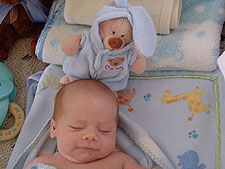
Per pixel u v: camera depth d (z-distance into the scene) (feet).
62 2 5.26
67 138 3.71
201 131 4.10
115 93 4.45
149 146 4.03
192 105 4.29
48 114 4.50
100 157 3.79
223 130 4.03
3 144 4.87
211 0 4.88
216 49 4.48
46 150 4.19
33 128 4.39
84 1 4.79
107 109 3.80
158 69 4.66
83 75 4.27
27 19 5.58
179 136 4.12
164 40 4.66
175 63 4.57
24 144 4.27
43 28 5.47
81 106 3.76
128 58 4.15
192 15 4.88
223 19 4.81
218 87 4.34
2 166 4.74
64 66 4.31
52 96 4.61
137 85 4.62
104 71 4.20
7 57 5.73
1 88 4.93
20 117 4.98
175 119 4.25
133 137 4.13
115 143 4.18
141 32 3.71
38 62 5.66
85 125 3.73
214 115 4.18
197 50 4.49
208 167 3.87
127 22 3.82
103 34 3.90
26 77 5.53
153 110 4.38
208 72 4.54
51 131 4.01
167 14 4.58
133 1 4.69
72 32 4.92
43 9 5.58
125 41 3.89
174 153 4.02
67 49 4.06
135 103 4.48
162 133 4.19
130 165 3.74
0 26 5.43
